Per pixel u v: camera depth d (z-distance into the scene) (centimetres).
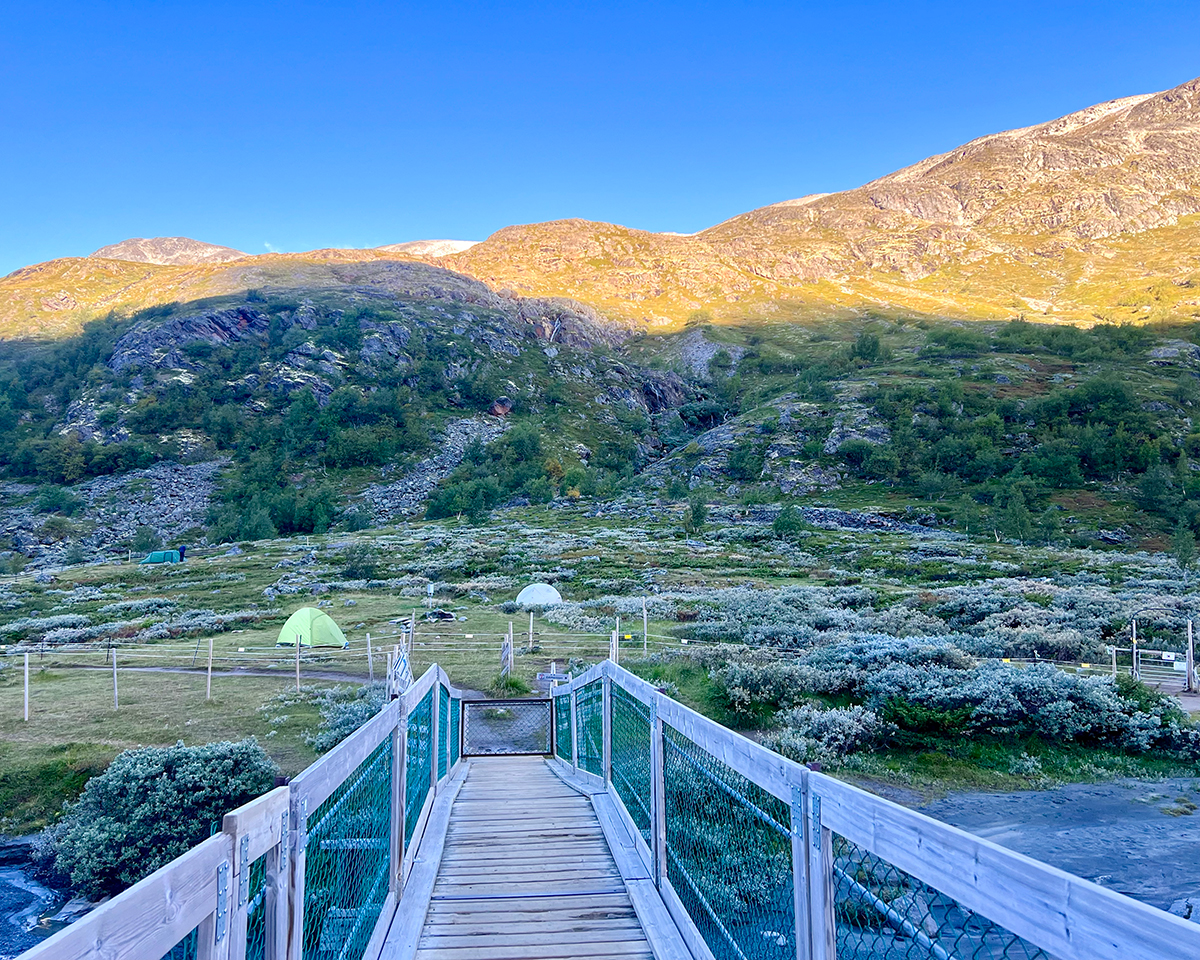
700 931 448
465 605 3694
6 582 5444
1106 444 9275
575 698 1143
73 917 1023
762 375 19475
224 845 234
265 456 12344
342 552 5853
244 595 4331
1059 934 173
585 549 5666
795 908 312
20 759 1456
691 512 7075
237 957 240
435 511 9781
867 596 3447
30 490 11194
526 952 461
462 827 746
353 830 428
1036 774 1287
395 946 461
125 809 1141
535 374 18238
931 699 1443
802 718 1457
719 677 1712
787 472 10075
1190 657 1798
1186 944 141
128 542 9150
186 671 2334
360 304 19262
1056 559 5225
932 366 14362
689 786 488
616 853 627
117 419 13338
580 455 14150
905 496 8862
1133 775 1287
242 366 15562
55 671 2388
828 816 283
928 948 253
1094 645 2100
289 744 1537
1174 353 14350
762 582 4297
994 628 2502
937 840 217
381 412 14375
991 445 9800
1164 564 4934
